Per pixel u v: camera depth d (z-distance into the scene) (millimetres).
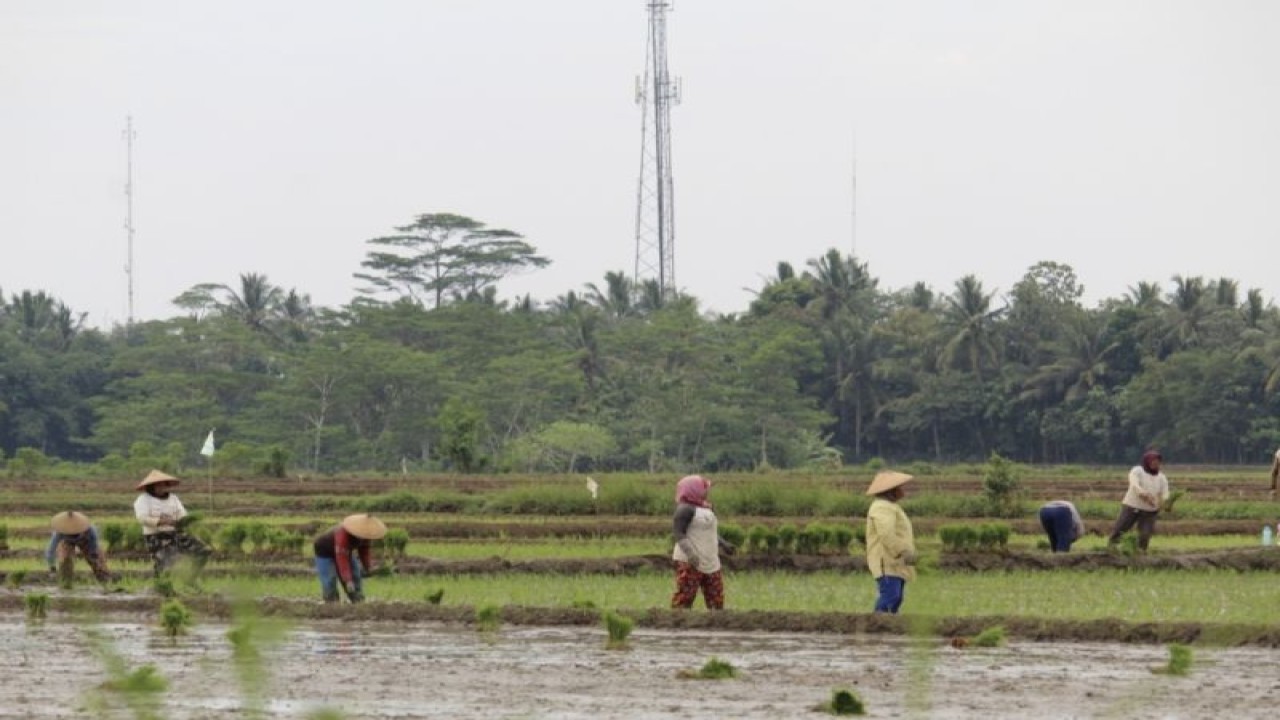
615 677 28125
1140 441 190375
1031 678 27656
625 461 186500
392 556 52344
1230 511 76688
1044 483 105125
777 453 188000
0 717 23859
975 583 45469
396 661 30250
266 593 44094
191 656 31047
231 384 195250
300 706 25078
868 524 36406
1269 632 31938
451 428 132375
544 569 50344
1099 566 50219
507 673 28641
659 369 187625
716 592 37812
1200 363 182125
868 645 32562
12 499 88500
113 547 55562
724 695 26156
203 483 105125
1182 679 27500
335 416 186875
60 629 35656
